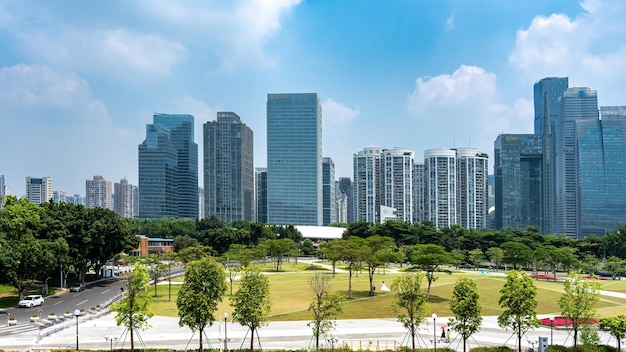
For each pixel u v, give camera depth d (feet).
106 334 214.28
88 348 189.78
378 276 440.86
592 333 184.03
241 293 174.50
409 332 215.51
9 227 309.42
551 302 298.76
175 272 488.44
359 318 253.44
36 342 199.11
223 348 190.19
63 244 332.39
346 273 472.85
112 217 393.50
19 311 273.13
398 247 597.93
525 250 469.98
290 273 476.13
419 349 185.98
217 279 175.83
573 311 178.09
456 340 207.00
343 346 189.78
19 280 296.30
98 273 428.97
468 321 177.88
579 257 575.79
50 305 294.46
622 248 548.72
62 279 366.84
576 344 188.14
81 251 366.43
